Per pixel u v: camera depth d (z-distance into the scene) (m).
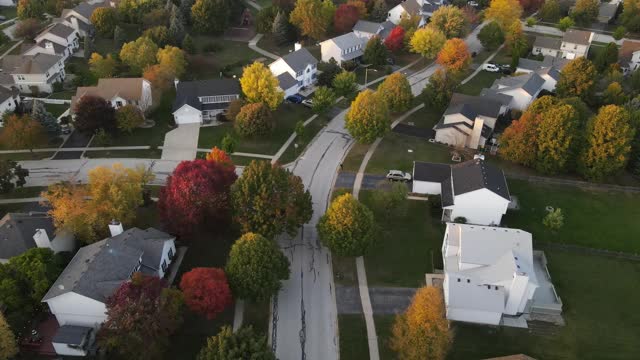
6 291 59.47
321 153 99.19
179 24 142.88
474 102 106.69
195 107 107.06
